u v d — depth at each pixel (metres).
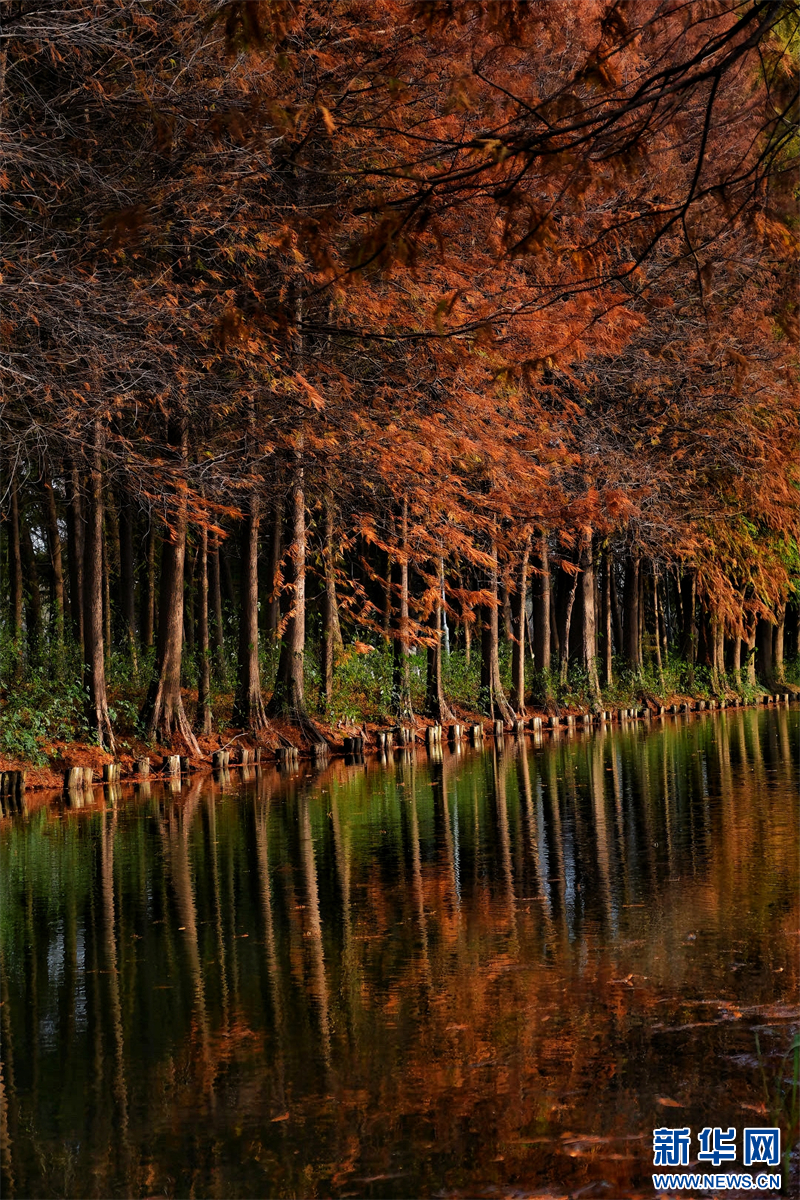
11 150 16.27
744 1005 7.28
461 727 32.38
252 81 14.80
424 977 8.30
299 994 8.09
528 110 5.64
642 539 34.06
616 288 16.64
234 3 5.50
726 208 6.32
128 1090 6.50
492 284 16.22
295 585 28.17
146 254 19.44
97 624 24.39
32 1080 6.70
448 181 5.65
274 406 20.59
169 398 19.73
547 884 11.33
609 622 41.09
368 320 18.39
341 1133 5.81
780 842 12.88
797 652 57.59
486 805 17.59
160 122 7.63
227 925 10.27
